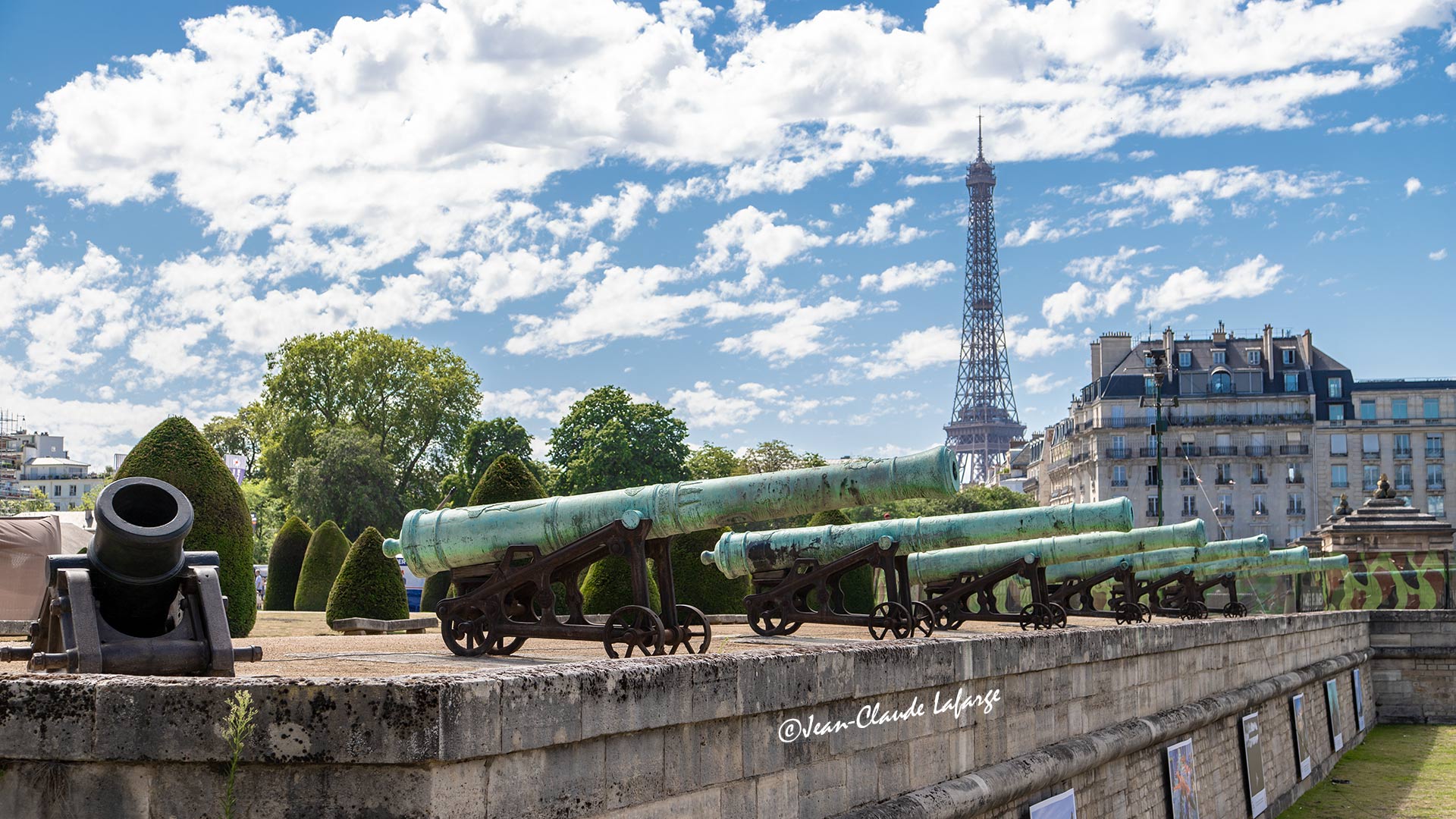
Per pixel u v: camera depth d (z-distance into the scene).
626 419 91.81
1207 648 26.69
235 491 28.09
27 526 28.17
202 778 7.88
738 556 23.97
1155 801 22.03
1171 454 141.00
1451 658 53.62
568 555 15.62
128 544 10.39
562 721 8.77
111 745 7.88
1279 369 143.00
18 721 7.98
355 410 99.12
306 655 15.85
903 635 22.08
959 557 30.39
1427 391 139.75
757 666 11.05
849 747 12.55
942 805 13.63
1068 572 38.41
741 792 10.83
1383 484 57.53
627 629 15.14
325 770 7.83
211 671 10.76
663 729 9.90
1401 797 35.34
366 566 35.38
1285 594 52.69
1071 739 18.38
